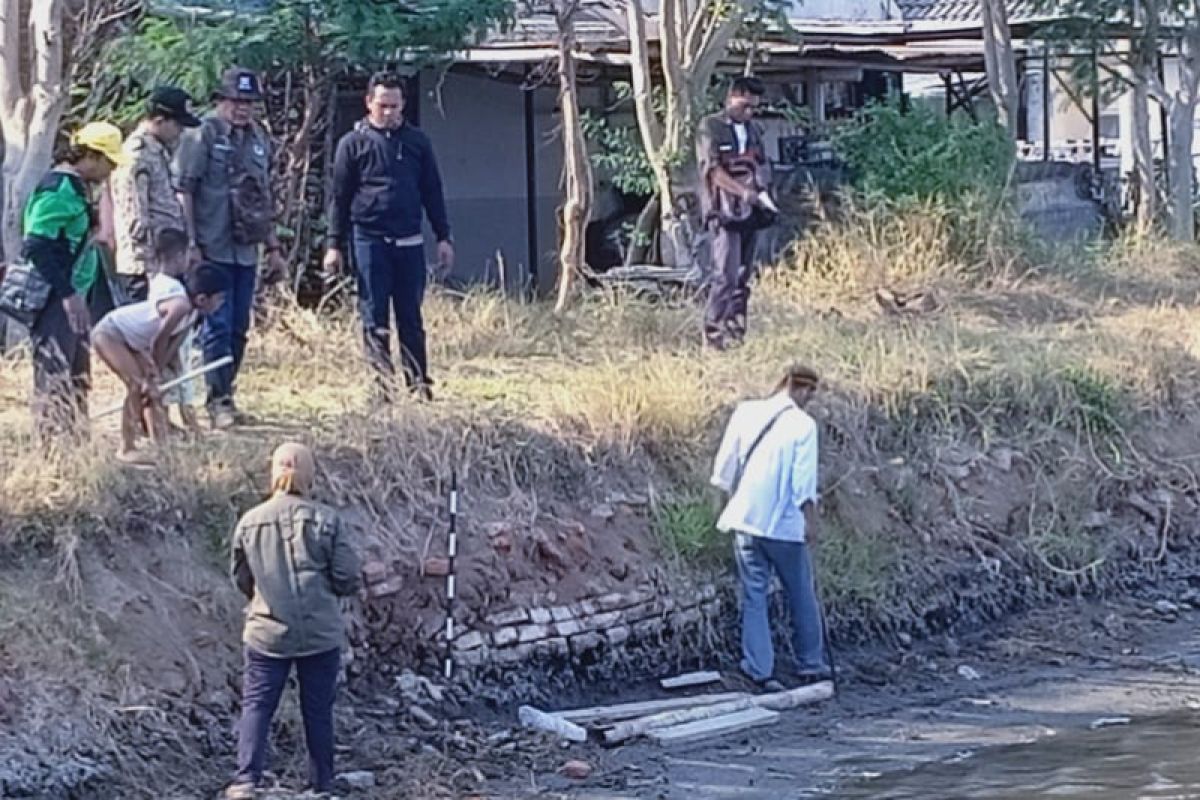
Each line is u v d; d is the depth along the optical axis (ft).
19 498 49.08
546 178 104.58
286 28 75.56
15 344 67.77
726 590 59.62
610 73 102.37
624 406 61.62
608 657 56.70
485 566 55.52
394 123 59.98
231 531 51.49
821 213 91.61
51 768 45.09
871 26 128.06
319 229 79.10
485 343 72.90
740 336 72.23
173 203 55.11
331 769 46.80
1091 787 49.01
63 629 47.44
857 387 68.08
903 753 52.65
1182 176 114.52
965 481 68.28
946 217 92.38
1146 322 85.97
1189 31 113.60
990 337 78.02
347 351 68.28
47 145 68.39
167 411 55.77
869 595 62.23
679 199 88.17
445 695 53.21
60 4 68.54
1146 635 65.16
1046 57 118.42
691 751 52.44
